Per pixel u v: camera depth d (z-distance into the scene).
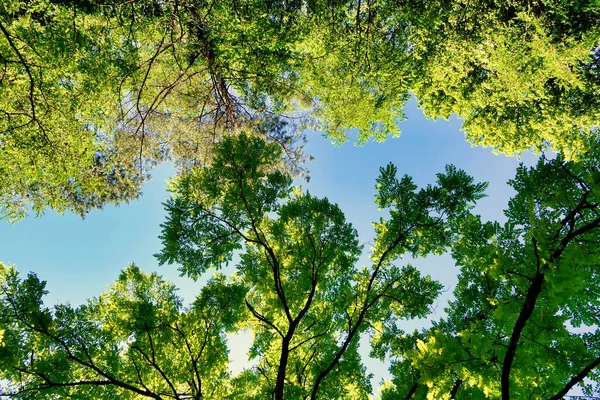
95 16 8.82
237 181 7.09
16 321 6.57
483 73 11.29
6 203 9.65
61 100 9.02
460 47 9.60
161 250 6.51
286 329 7.78
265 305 8.35
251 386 8.05
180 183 7.09
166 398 7.35
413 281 7.18
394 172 7.29
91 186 10.26
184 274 6.70
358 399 7.57
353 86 11.30
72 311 7.16
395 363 7.05
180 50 11.96
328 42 10.23
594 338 4.37
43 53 8.02
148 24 9.71
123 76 10.72
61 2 8.10
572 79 7.18
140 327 6.98
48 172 9.50
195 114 15.23
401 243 7.37
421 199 7.04
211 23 9.60
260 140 7.39
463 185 6.82
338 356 6.45
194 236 6.69
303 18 9.53
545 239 3.48
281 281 7.62
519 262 3.95
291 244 7.62
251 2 8.91
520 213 4.46
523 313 3.65
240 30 9.27
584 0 7.68
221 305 7.50
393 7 9.64
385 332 7.27
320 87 12.94
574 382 3.58
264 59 11.97
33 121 8.59
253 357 7.84
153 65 12.80
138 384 7.25
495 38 8.16
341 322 7.65
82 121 10.00
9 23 7.52
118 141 12.61
